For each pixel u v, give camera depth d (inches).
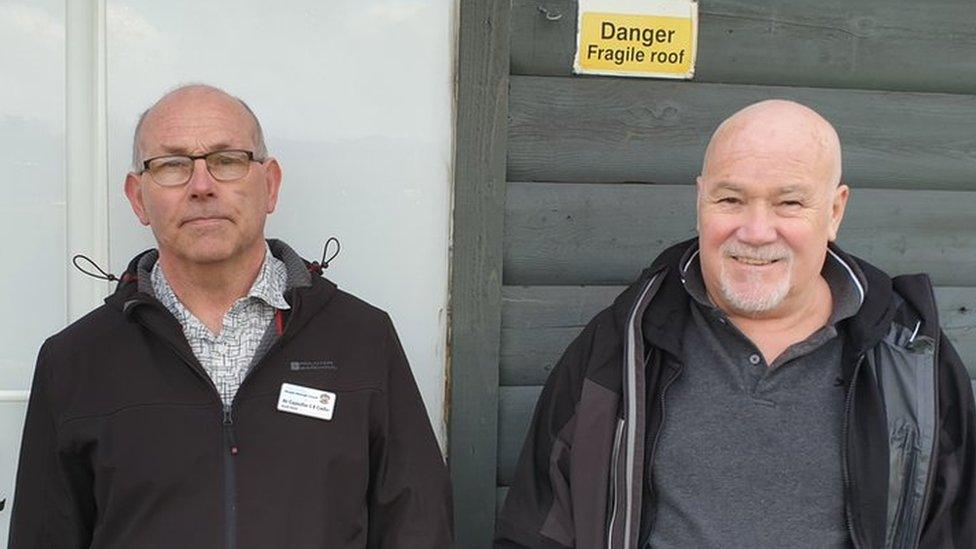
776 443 58.1
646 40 76.4
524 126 75.9
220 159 56.7
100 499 55.9
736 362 60.3
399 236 77.1
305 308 59.2
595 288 78.0
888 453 56.1
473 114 73.9
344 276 76.9
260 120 74.6
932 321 58.0
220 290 59.4
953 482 57.0
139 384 56.5
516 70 75.7
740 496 57.8
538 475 63.7
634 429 58.5
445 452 79.0
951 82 81.0
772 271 58.3
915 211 81.2
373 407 59.4
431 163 76.9
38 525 57.7
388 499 59.4
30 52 73.0
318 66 74.9
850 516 56.4
